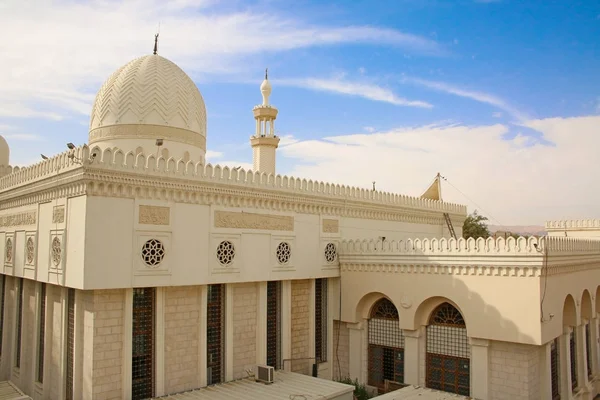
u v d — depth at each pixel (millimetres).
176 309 21734
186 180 21375
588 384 30438
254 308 25047
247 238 24156
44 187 21656
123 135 26844
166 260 20766
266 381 22891
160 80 27750
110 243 19125
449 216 39719
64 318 21422
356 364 28938
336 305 29766
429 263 25859
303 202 27125
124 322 19953
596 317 33062
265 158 35844
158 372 20766
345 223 30328
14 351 27250
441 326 26531
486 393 23734
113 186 19312
